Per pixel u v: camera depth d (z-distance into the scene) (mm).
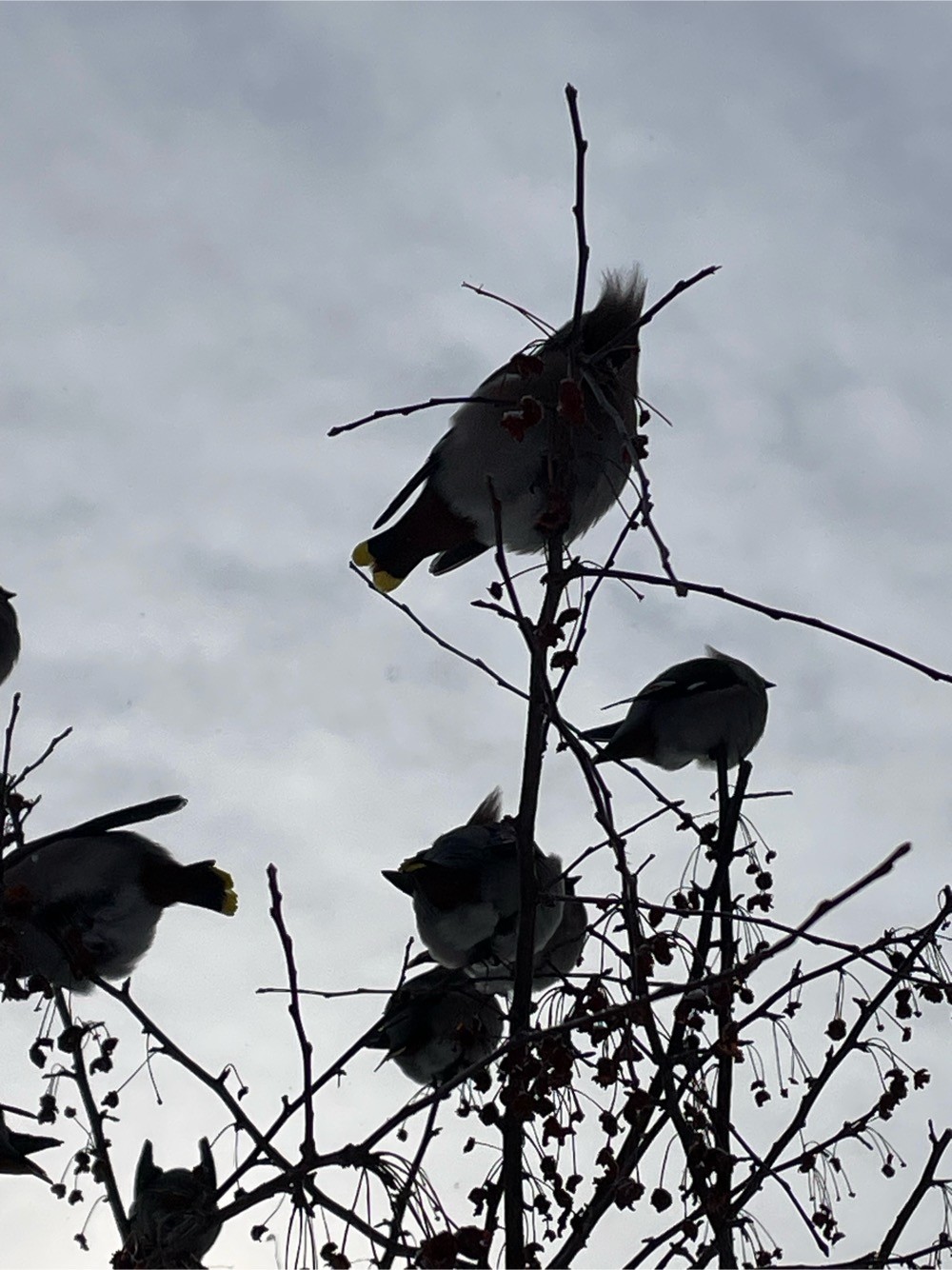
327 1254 5539
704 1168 5953
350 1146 5664
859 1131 6152
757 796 7086
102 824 8000
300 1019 5840
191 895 8008
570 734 6367
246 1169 5742
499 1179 5938
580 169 6117
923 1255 5945
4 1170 7129
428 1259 5371
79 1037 6270
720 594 5336
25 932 7730
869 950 6012
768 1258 6016
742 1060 5902
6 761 6281
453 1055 7547
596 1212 5812
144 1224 6570
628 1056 5922
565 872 6375
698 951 6258
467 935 7730
